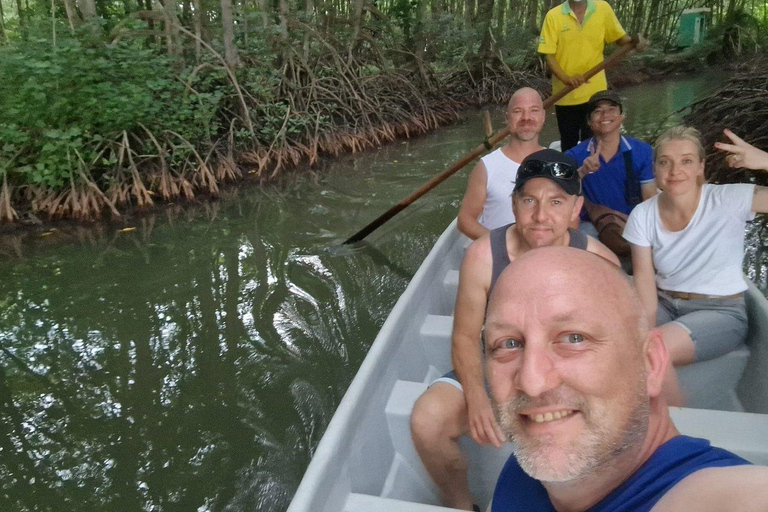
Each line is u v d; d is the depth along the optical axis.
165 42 9.26
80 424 3.01
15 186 6.65
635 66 16.91
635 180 3.27
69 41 6.44
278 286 4.42
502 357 0.85
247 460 2.73
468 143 10.07
